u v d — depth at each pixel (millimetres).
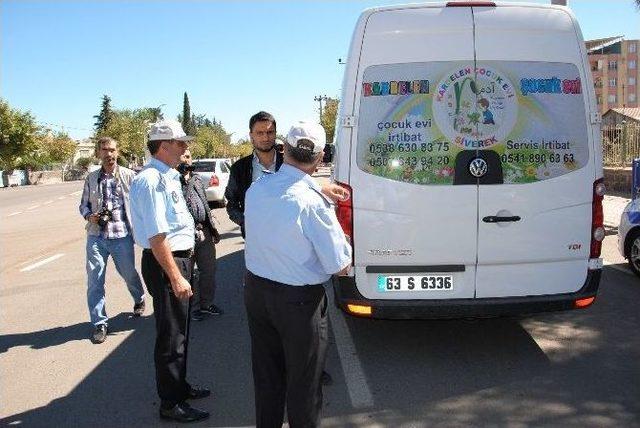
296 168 2818
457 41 4098
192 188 5531
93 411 3887
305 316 2818
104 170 5480
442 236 4148
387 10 4121
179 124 3719
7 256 10477
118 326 5770
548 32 4148
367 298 4211
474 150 4113
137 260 9602
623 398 3785
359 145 4145
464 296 4191
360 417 3637
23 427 3686
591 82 4203
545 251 4188
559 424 3473
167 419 3709
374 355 4680
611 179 16594
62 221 16438
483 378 4160
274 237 2775
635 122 17781
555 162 4152
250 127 4523
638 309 5688
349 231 4168
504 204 4133
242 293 6957
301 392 2883
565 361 4430
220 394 4066
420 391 3980
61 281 8039
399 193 4133
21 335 5594
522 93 4117
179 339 3627
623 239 7152
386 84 4121
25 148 51906
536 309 4184
